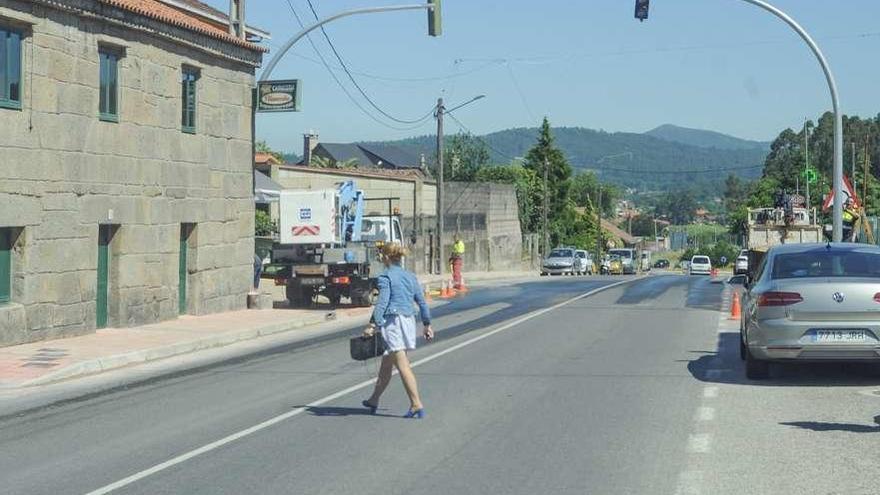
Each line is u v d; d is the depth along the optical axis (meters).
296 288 29.86
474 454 9.56
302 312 27.17
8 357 17.20
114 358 17.33
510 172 92.81
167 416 12.11
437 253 55.12
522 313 26.89
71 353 17.78
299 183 50.69
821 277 13.29
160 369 17.02
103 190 21.20
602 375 14.84
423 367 16.00
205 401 13.25
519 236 74.62
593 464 9.09
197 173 25.16
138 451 10.02
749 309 14.00
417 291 11.78
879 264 13.70
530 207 94.06
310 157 90.88
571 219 107.38
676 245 185.00
